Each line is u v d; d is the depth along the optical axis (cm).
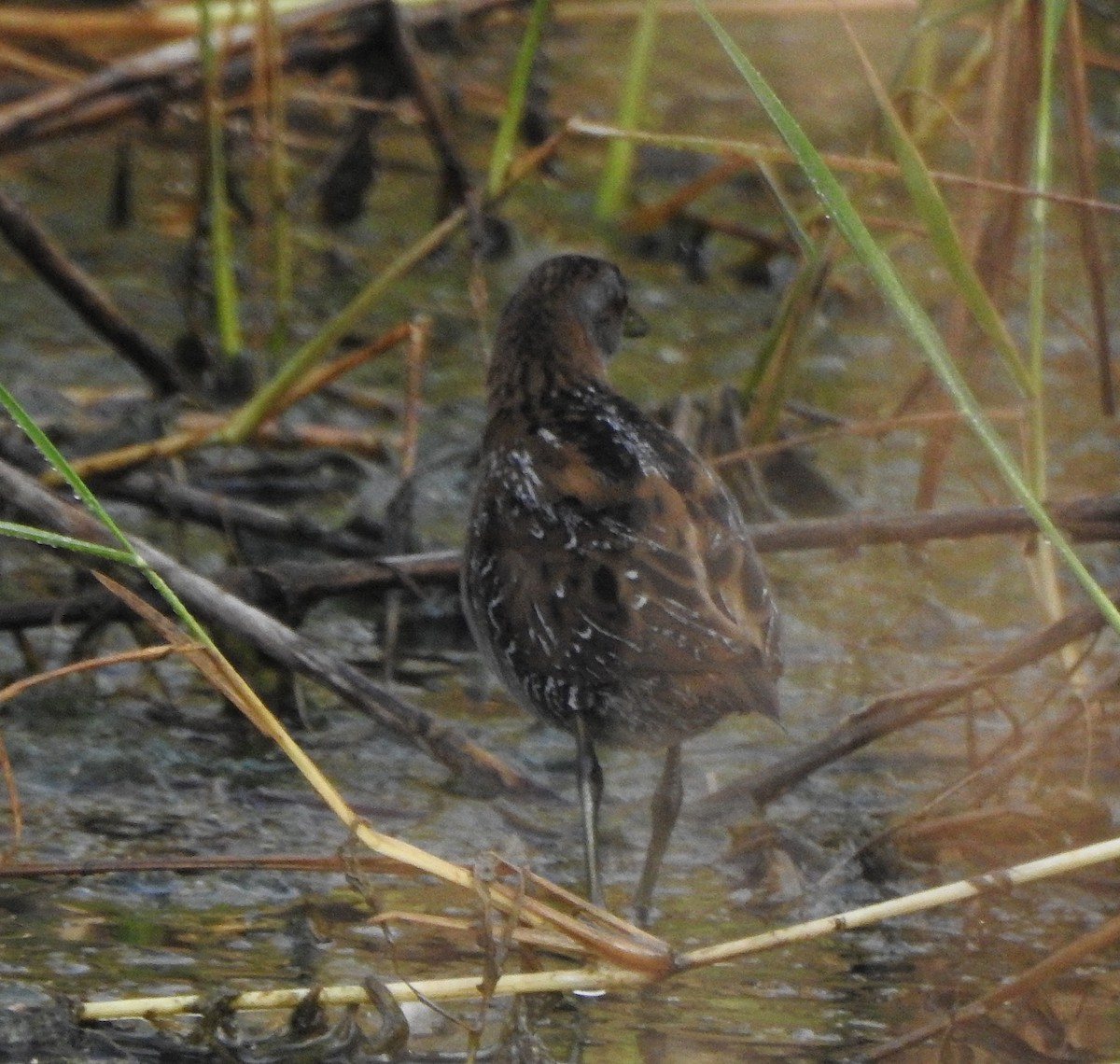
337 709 820
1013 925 660
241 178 1347
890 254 1245
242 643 800
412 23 1280
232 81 1180
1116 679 722
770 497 1000
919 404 1008
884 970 622
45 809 715
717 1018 582
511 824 725
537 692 668
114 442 980
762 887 684
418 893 664
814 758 738
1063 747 788
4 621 816
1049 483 1025
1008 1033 575
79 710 796
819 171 575
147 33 1320
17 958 600
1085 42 1562
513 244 1309
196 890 658
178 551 916
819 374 1166
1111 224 1392
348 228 1317
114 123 1165
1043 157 737
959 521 779
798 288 957
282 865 614
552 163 1418
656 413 996
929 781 771
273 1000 553
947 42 1534
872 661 870
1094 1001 600
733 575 636
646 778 773
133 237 1293
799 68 1555
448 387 1127
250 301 1209
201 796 734
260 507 980
